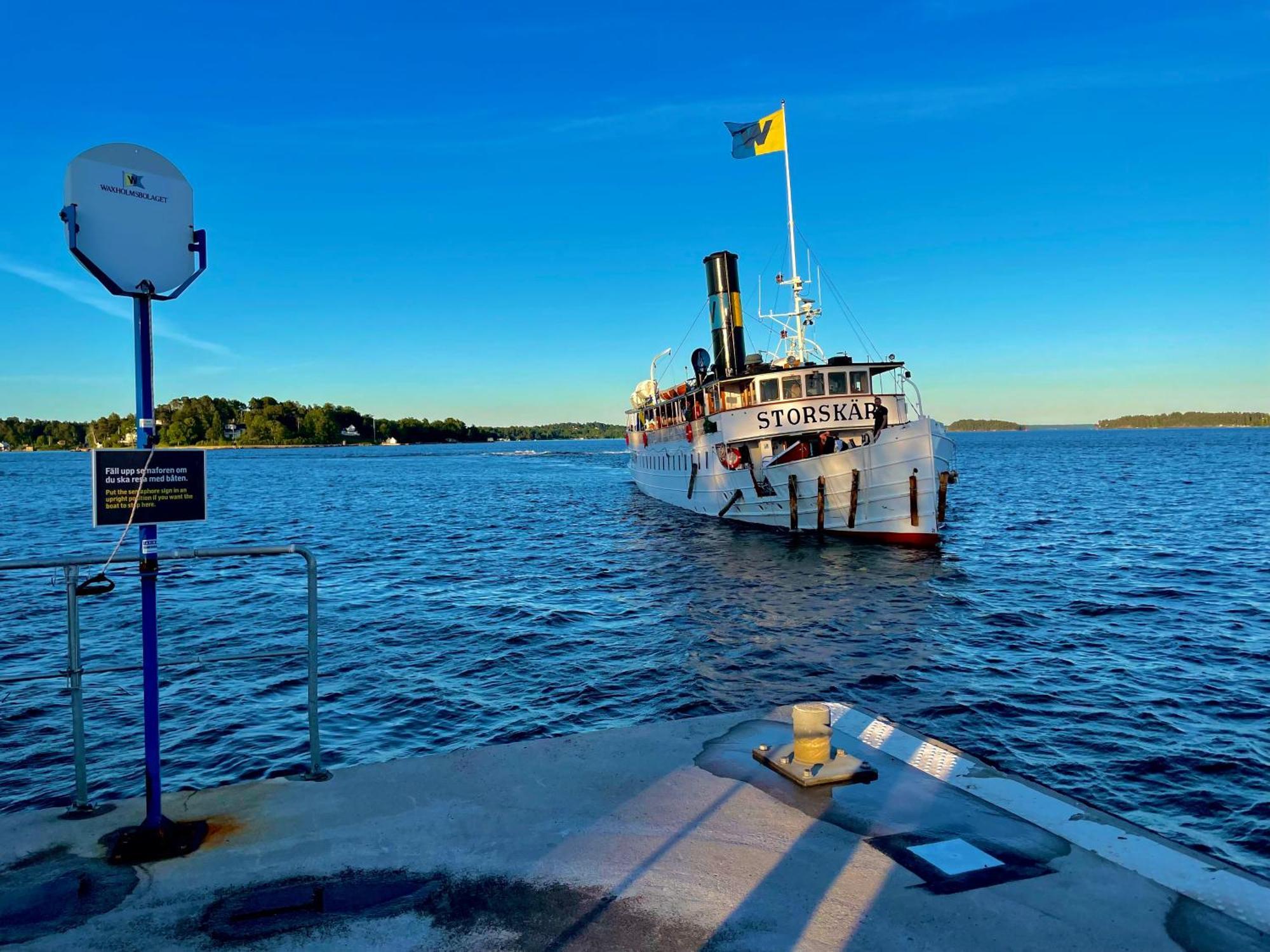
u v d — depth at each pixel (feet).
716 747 18.76
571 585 78.13
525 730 39.58
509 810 15.57
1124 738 37.65
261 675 48.34
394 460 487.61
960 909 12.15
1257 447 523.29
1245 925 11.79
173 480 14.93
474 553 99.81
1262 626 57.93
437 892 12.80
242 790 16.60
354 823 15.12
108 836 14.79
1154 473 253.85
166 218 14.74
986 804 15.78
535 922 11.97
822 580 78.28
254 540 115.55
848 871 13.24
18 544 119.65
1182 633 56.34
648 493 174.91
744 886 12.84
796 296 113.50
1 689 45.24
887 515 94.99
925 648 53.26
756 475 106.11
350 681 47.16
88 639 56.70
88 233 13.93
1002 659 50.62
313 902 12.55
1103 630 57.72
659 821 15.07
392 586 77.36
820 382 103.24
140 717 41.14
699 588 75.51
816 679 46.96
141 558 14.88
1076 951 11.15
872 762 17.89
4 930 11.80
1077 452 474.08
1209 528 114.73
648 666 49.85
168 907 12.44
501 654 52.90
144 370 14.74
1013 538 107.86
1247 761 34.88
